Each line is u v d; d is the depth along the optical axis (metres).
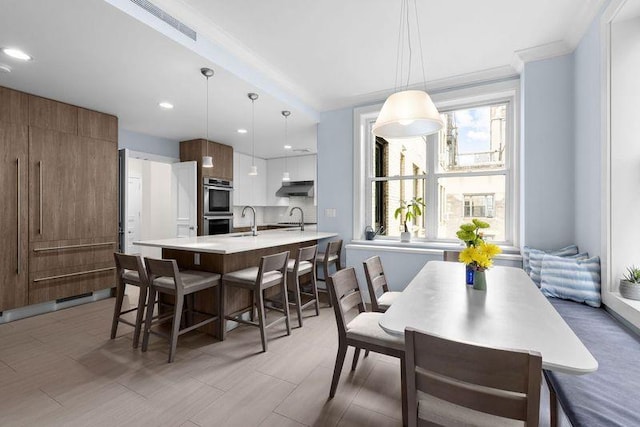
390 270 3.67
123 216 4.07
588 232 2.31
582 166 2.44
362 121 4.01
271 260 2.45
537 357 0.80
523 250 2.92
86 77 2.73
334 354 2.31
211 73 2.66
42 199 3.15
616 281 1.94
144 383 1.91
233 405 1.70
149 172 6.51
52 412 1.63
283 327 2.85
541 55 2.76
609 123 1.95
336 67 3.04
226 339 2.58
